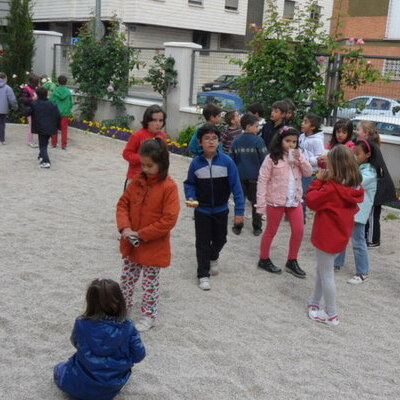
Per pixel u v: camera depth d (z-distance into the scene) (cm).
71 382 343
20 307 485
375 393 391
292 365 420
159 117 577
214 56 1386
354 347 455
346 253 691
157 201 429
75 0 2775
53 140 1262
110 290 330
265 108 1109
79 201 850
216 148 533
